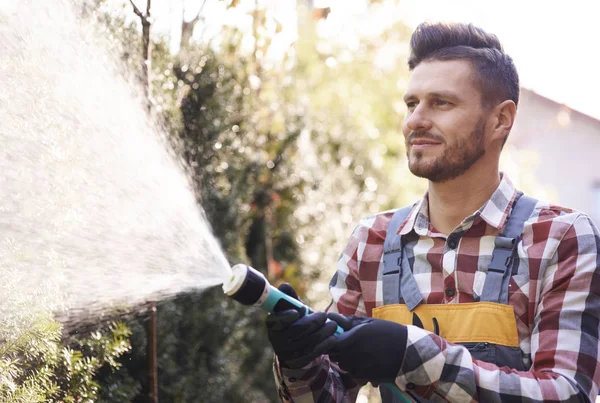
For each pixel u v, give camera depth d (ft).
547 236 5.68
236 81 11.46
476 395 5.17
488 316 5.59
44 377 5.79
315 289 14.28
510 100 5.91
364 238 6.43
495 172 6.02
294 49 15.20
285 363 5.52
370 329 5.14
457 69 5.78
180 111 9.70
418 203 6.38
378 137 18.06
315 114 15.29
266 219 12.98
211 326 10.12
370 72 19.10
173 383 9.18
